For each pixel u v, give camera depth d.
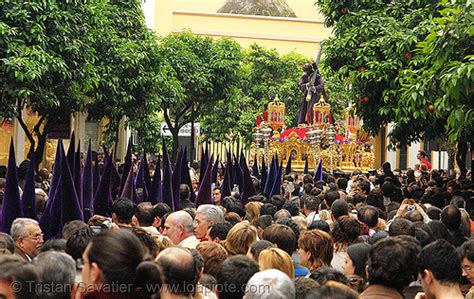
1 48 17.31
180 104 32.62
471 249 7.00
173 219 9.19
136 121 29.36
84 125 31.59
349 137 32.91
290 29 63.91
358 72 19.66
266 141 29.38
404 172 34.66
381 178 20.94
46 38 18.31
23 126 19.05
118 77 23.23
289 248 8.06
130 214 10.16
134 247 4.75
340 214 10.97
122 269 4.66
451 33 13.22
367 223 10.66
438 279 6.12
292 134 31.09
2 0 17.73
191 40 37.38
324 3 21.67
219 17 62.31
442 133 20.67
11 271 4.62
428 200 15.32
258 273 5.46
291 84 47.59
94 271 4.66
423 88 14.91
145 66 25.30
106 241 4.69
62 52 19.02
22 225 8.42
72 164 11.38
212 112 39.59
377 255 6.07
